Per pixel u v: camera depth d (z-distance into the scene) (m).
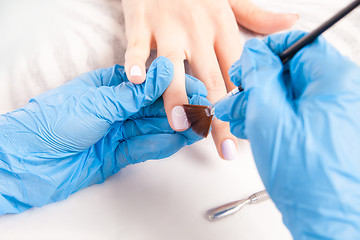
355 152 0.18
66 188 0.24
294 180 0.18
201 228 0.23
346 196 0.18
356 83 0.18
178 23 0.29
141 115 0.27
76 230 0.23
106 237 0.23
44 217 0.24
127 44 0.29
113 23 0.30
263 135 0.19
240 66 0.22
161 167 0.26
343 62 0.19
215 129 0.26
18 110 0.24
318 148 0.18
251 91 0.19
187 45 0.28
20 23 0.30
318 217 0.18
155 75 0.25
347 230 0.18
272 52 0.20
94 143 0.25
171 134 0.26
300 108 0.19
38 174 0.24
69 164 0.25
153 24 0.29
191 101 0.26
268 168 0.19
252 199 0.23
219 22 0.29
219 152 0.25
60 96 0.24
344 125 0.18
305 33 0.20
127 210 0.24
